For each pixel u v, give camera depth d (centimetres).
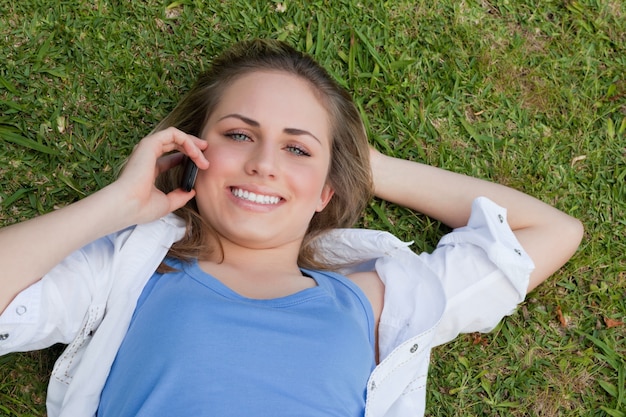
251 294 211
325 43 282
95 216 186
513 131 292
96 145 260
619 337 276
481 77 294
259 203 212
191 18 276
